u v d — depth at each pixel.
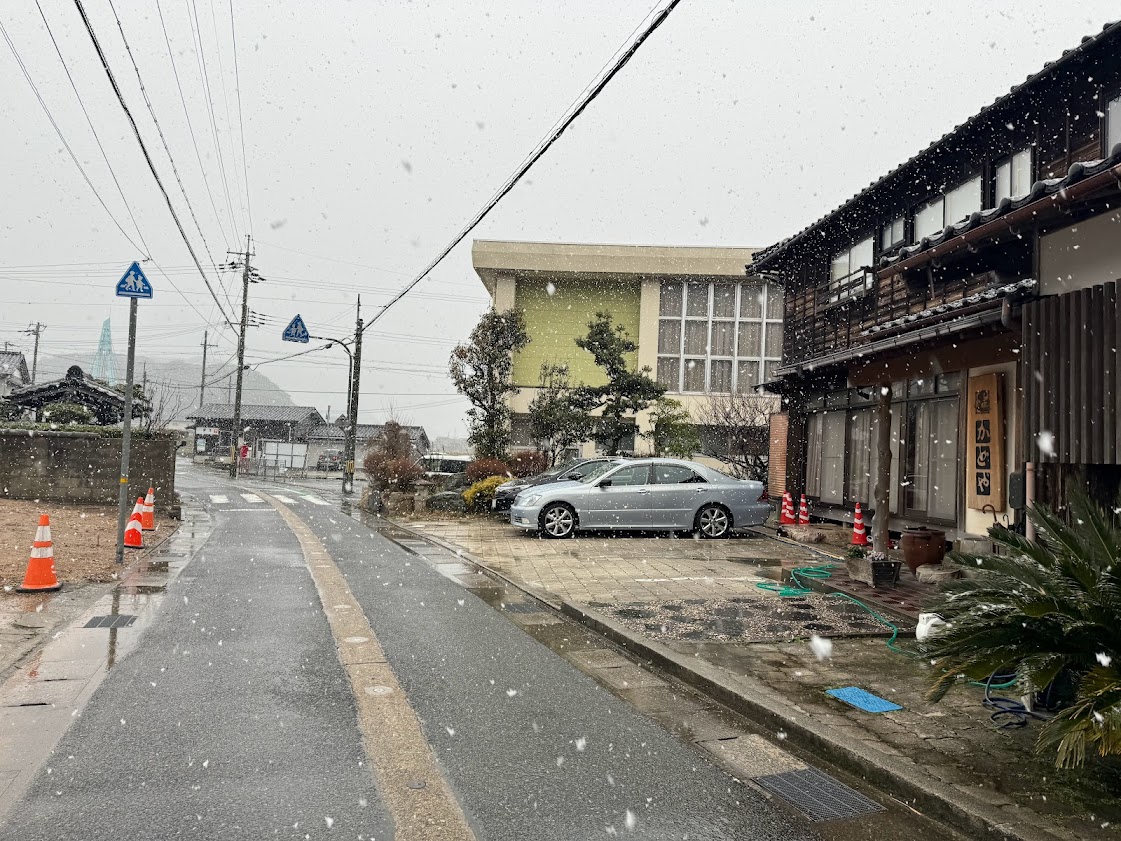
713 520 13.46
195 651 5.64
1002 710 4.47
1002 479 9.73
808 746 4.14
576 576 9.45
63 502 16.03
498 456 21.67
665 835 3.11
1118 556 3.70
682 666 5.40
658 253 33.47
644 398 21.33
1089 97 10.02
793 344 18.08
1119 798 3.36
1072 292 5.77
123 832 2.99
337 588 8.34
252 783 3.46
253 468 43.62
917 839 3.17
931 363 8.97
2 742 3.87
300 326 28.67
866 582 8.58
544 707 4.66
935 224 13.18
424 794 3.40
